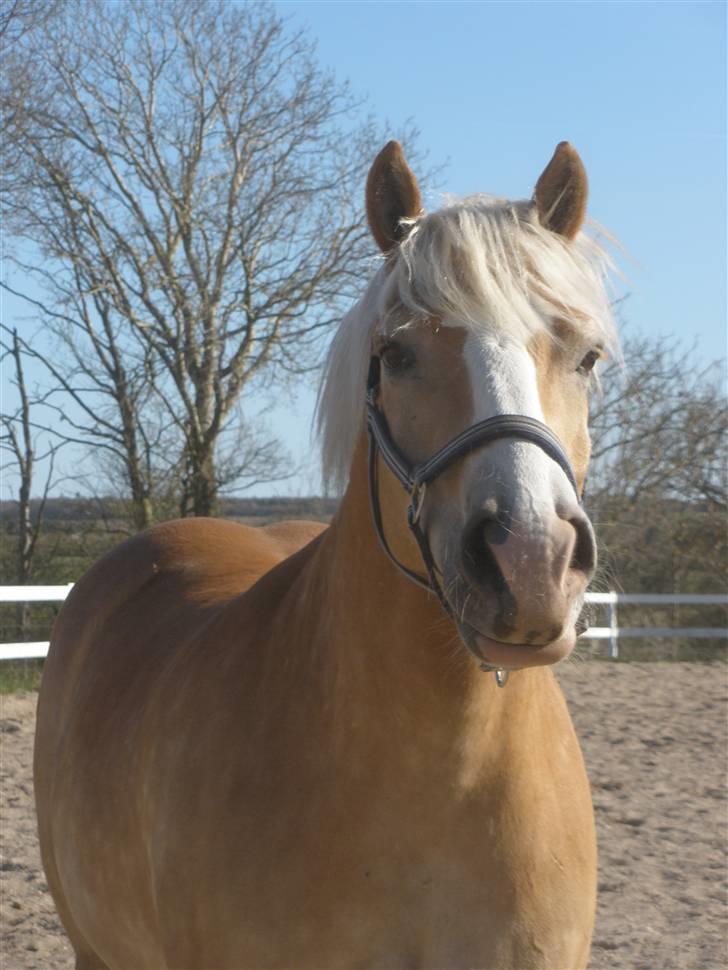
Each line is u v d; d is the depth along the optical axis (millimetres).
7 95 15172
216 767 2314
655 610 16281
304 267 16406
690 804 6457
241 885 2176
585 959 2316
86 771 2889
